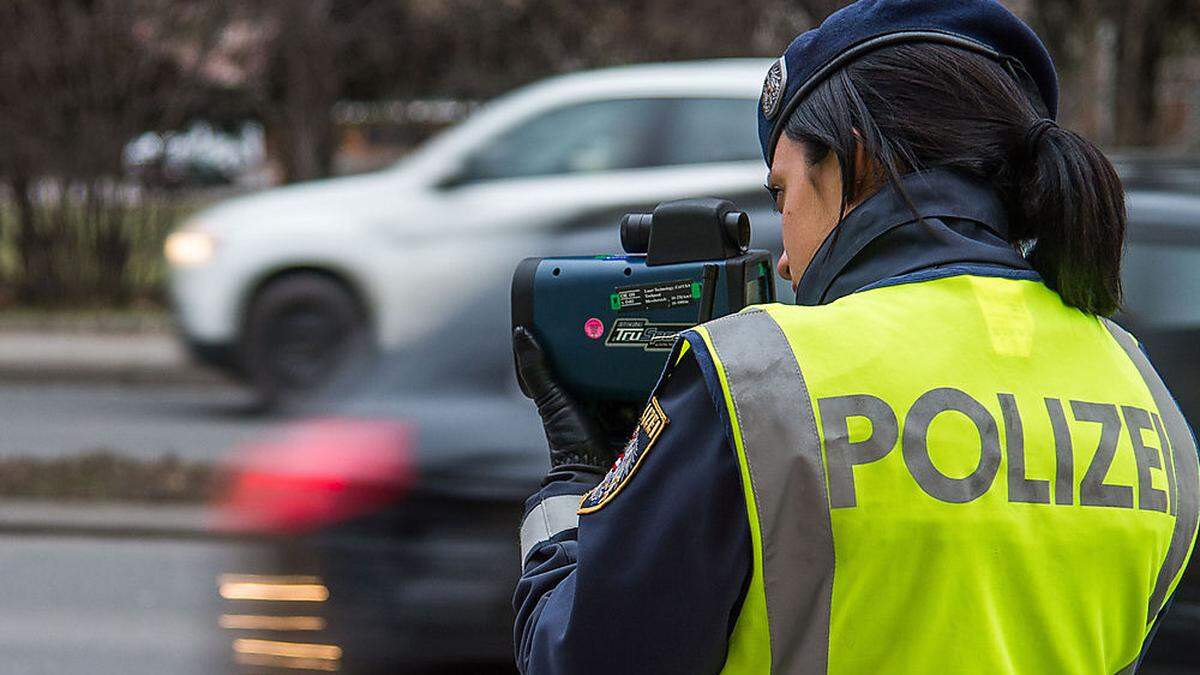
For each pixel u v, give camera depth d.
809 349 1.78
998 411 1.81
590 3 22.78
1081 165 1.90
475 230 10.74
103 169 21.62
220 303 12.88
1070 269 1.91
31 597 8.10
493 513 5.65
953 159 1.91
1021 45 2.00
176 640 7.38
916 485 1.75
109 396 16.05
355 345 12.41
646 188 9.91
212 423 14.16
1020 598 1.80
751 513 1.72
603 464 2.18
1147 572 1.92
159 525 9.40
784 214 2.07
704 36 21.70
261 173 28.52
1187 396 5.23
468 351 6.18
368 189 12.34
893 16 1.96
